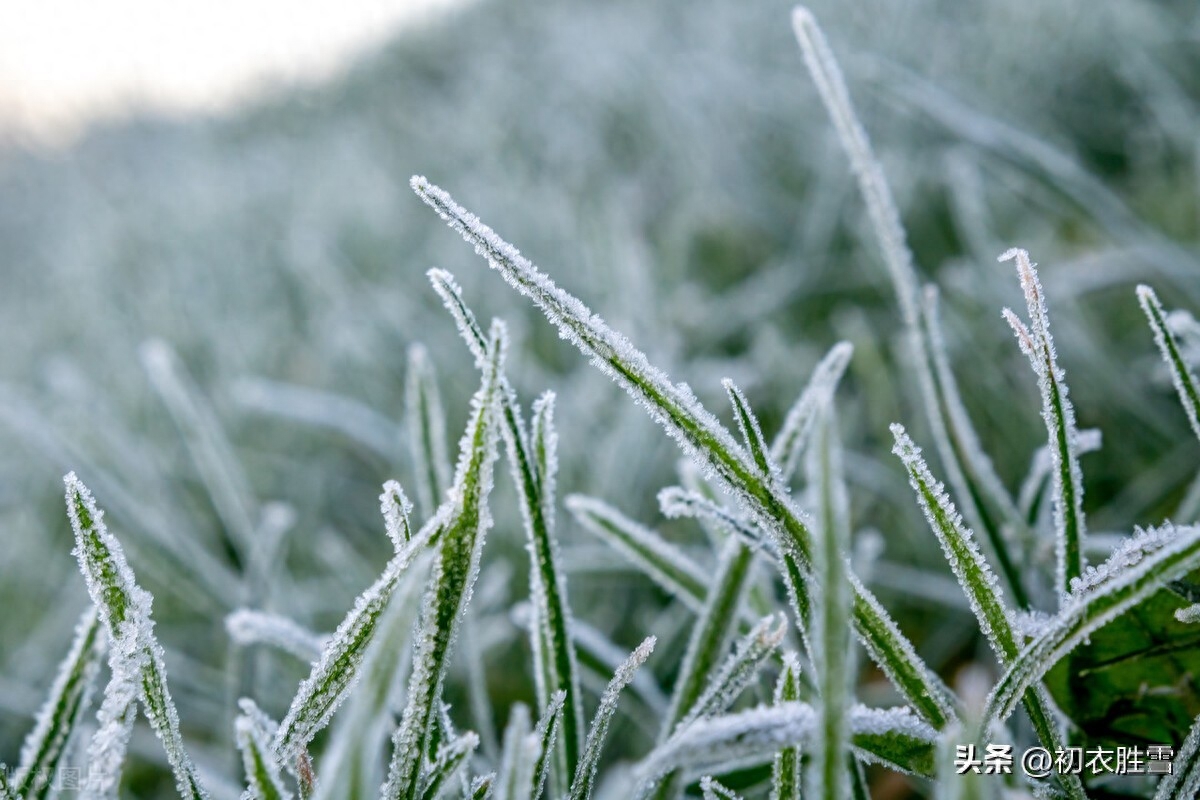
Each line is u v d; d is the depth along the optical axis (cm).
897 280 25
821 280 56
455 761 19
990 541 24
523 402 49
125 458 48
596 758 19
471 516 18
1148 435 37
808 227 60
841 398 47
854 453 40
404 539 19
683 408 18
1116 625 20
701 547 35
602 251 57
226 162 132
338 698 19
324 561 43
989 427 39
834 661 16
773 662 23
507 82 114
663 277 61
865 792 20
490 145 93
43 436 37
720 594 22
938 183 59
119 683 18
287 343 70
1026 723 23
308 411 48
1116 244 47
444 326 58
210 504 48
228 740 29
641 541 24
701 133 74
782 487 19
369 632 19
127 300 84
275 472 51
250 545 36
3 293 126
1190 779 18
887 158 61
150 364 37
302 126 146
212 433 38
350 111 143
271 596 31
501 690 35
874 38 73
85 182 130
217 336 68
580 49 108
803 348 51
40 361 84
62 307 94
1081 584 19
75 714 20
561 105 99
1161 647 20
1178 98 58
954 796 16
